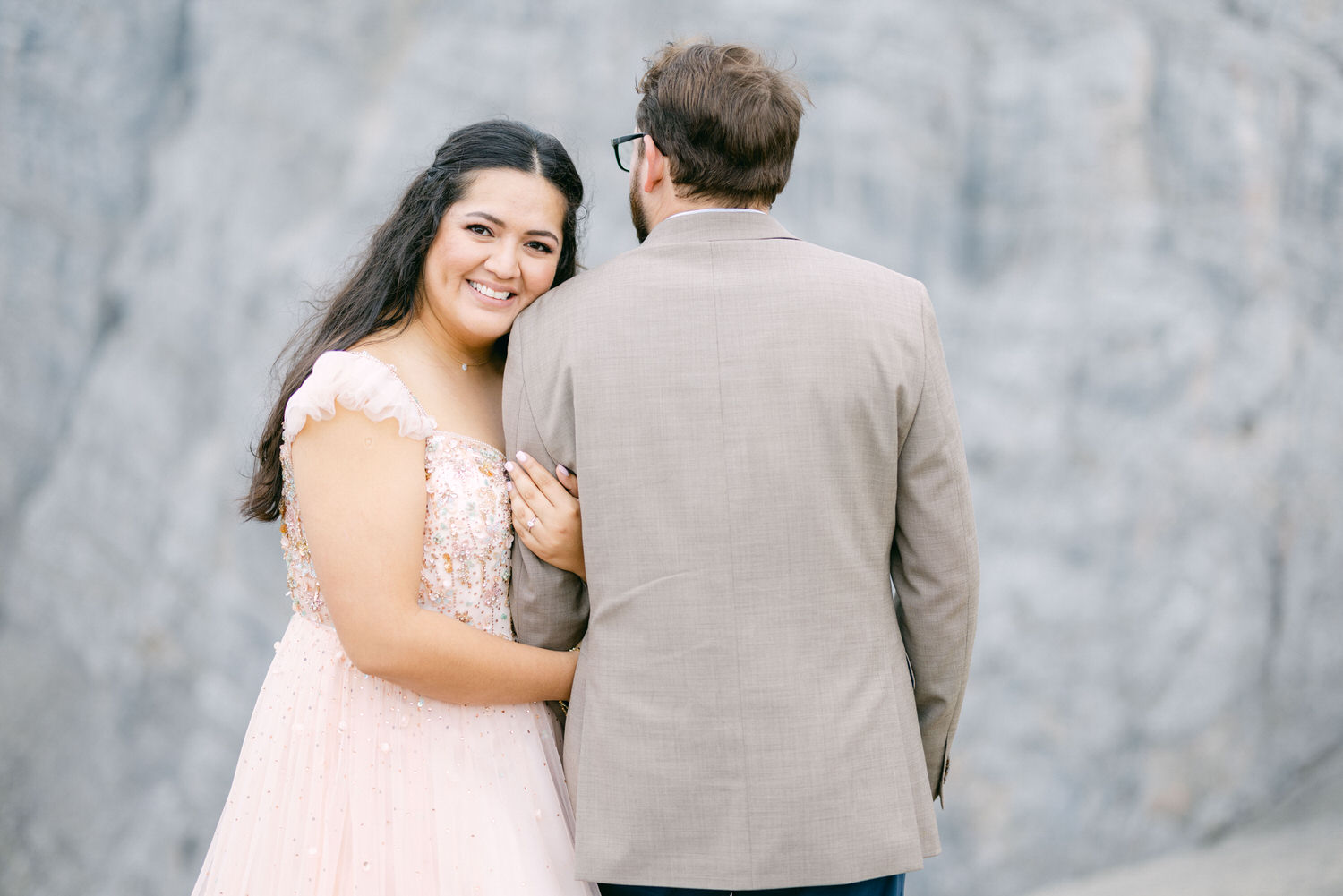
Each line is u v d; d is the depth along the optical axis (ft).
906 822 4.94
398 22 26.68
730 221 5.13
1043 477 20.01
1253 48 20.38
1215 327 19.77
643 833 4.91
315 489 5.23
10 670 25.53
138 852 23.57
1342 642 18.89
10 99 28.35
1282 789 18.35
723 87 5.05
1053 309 20.39
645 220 5.57
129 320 27.43
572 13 23.97
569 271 6.31
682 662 4.88
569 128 23.27
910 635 5.51
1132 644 19.24
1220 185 20.10
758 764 4.83
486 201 5.71
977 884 18.84
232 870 5.68
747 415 4.86
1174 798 18.57
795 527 4.85
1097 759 18.97
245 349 25.52
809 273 5.00
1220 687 18.89
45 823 24.14
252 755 5.82
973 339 20.93
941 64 21.31
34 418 27.86
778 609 4.87
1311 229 20.17
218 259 26.30
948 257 21.25
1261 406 19.57
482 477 5.66
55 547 26.16
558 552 5.36
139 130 28.35
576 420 5.05
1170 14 20.54
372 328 5.92
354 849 5.54
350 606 5.20
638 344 4.96
